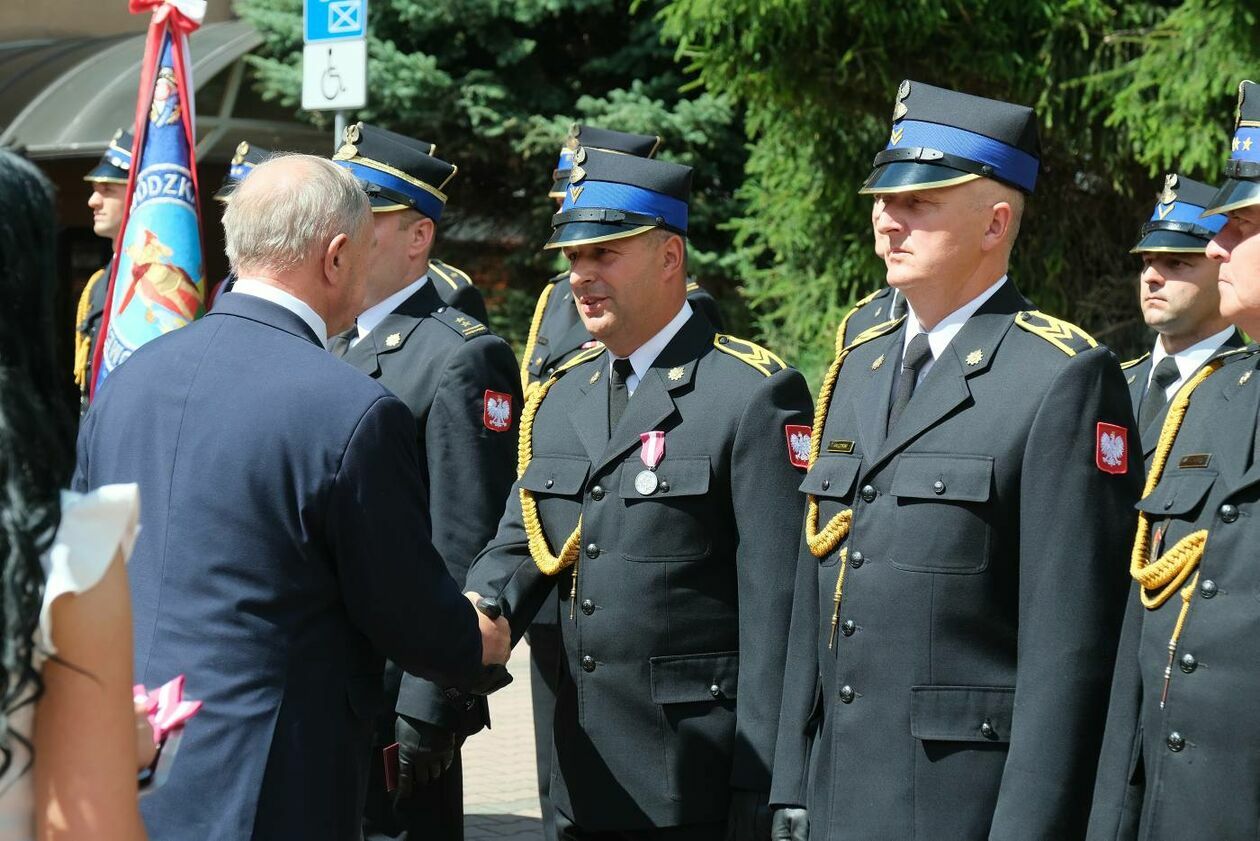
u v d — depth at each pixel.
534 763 6.42
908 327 2.92
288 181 2.66
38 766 1.54
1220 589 2.33
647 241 3.29
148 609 2.42
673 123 10.92
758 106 9.29
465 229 12.93
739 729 3.08
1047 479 2.57
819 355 9.59
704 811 3.16
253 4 12.02
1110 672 2.55
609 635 3.22
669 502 3.20
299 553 2.45
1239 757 2.26
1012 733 2.54
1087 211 9.33
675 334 3.36
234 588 2.41
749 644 3.11
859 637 2.73
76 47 14.56
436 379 3.82
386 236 3.97
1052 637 2.52
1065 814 2.49
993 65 8.31
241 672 2.39
